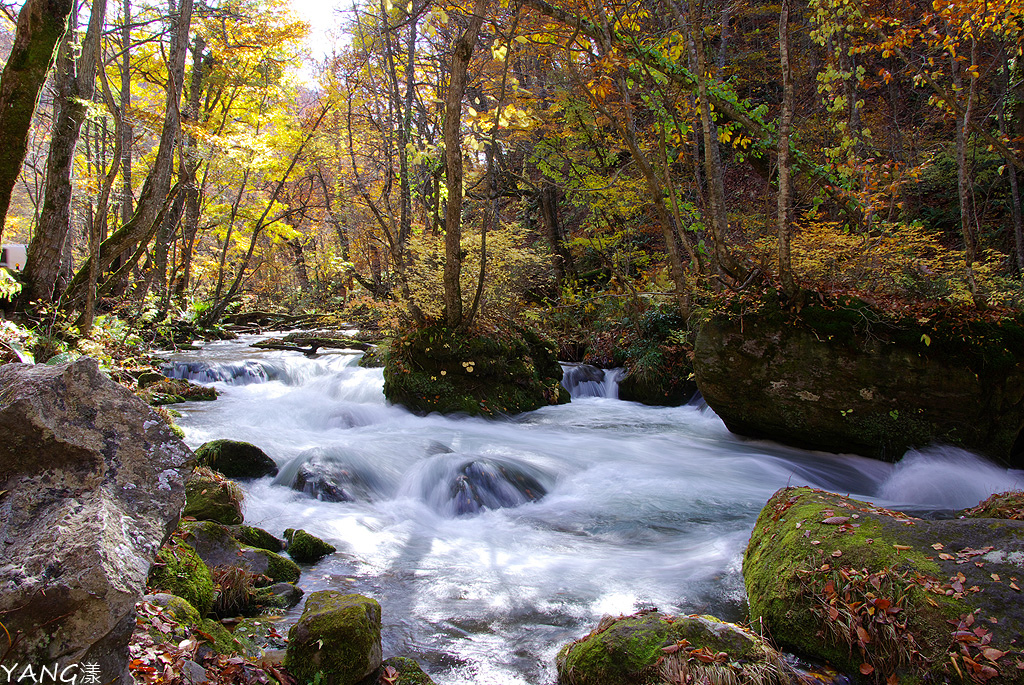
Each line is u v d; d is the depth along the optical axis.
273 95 20.14
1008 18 7.50
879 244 8.16
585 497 6.94
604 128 14.48
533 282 15.02
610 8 9.82
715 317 8.47
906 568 3.72
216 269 27.34
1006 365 7.39
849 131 10.00
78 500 2.21
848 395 7.66
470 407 10.38
